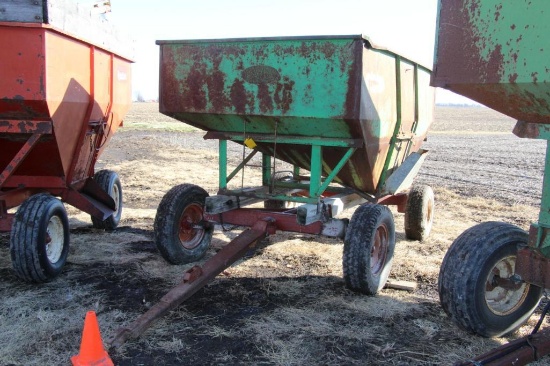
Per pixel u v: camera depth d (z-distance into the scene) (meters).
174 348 4.45
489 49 3.95
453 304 4.66
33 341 4.50
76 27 6.18
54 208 5.90
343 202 6.70
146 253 7.13
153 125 40.66
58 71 5.84
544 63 3.58
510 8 3.76
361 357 4.40
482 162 19.59
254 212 6.25
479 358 3.80
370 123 5.81
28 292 5.61
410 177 7.36
